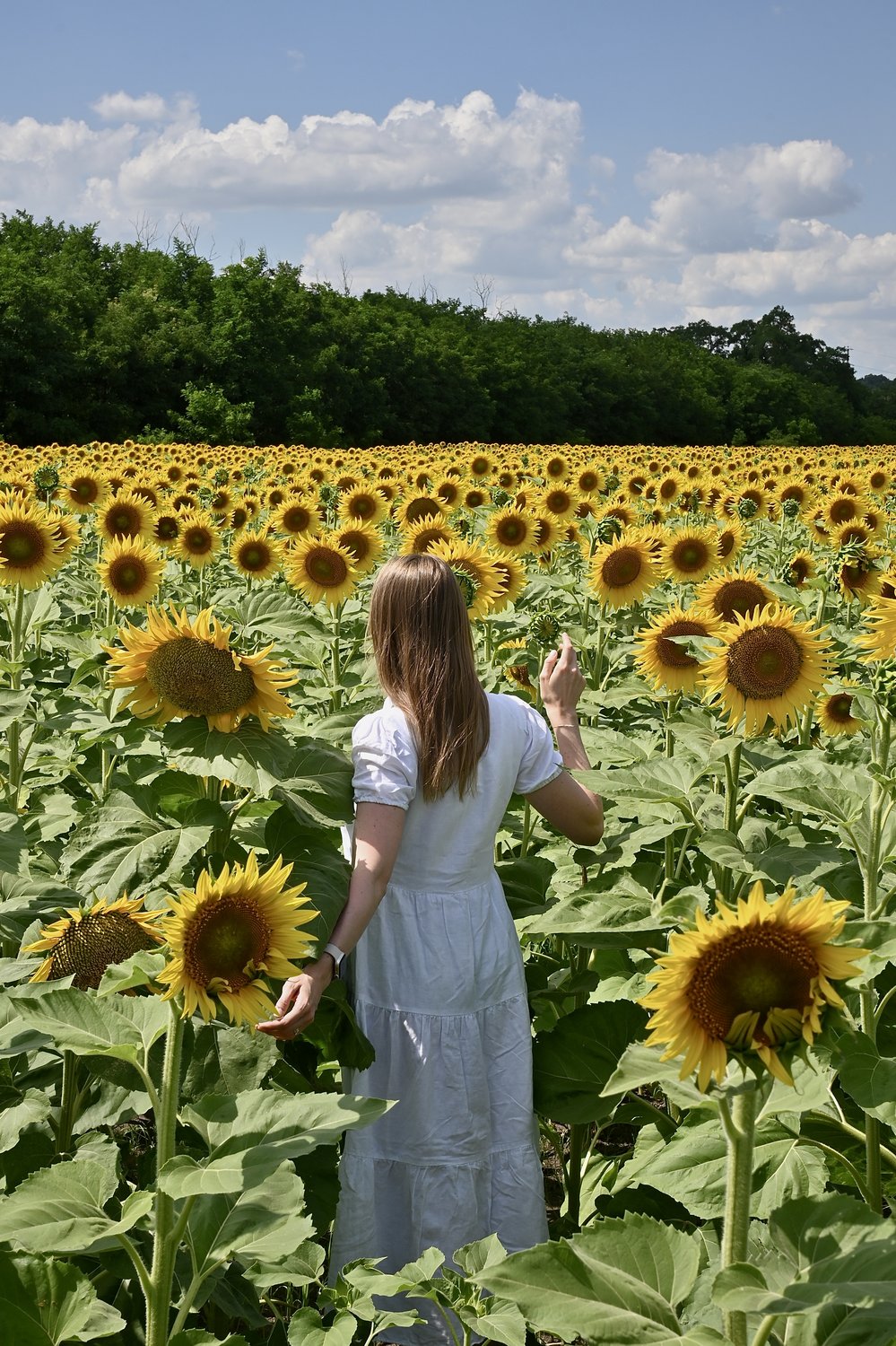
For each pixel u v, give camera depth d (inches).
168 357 2202.3
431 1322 121.6
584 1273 80.4
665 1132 132.9
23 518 258.5
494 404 2908.5
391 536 478.6
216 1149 88.1
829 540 427.8
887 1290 69.9
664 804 139.0
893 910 122.7
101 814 118.6
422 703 121.6
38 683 264.5
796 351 5767.7
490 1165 124.7
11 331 2090.3
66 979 105.7
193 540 401.1
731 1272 73.3
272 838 119.3
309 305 2618.1
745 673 140.3
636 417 3329.2
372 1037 125.4
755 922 69.7
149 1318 88.5
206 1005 85.7
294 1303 133.9
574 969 158.4
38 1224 86.0
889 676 116.0
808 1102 81.9
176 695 113.4
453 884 125.4
